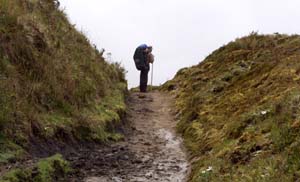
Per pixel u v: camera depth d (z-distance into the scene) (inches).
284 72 447.2
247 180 284.4
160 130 504.7
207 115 477.4
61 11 597.6
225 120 437.4
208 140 411.5
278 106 358.0
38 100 393.7
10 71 387.2
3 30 411.5
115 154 396.8
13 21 431.5
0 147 324.2
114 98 538.9
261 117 368.8
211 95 536.4
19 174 292.8
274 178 270.7
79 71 485.7
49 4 575.2
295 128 309.3
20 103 365.7
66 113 411.2
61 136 382.3
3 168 303.1
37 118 370.6
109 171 353.7
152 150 425.1
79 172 341.1
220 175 315.3
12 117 348.2
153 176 353.1
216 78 602.5
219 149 366.9
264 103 399.9
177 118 555.2
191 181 336.2
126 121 511.8
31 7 511.2
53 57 453.1
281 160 287.0
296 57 492.7
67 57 486.9
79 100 442.3
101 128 432.1
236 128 379.6
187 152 420.5
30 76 405.7
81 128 409.7
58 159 334.3
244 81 519.5
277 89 415.8
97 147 408.2
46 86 410.9
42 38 452.8
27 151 339.3
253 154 320.8
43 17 521.7
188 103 573.9
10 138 337.1
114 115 476.1
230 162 329.1
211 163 342.6
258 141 331.6
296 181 258.4
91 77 512.1
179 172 366.6
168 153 418.9
